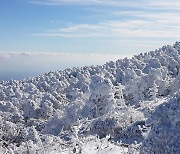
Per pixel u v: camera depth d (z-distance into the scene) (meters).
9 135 69.75
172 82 93.00
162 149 18.91
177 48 180.38
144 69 127.50
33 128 49.97
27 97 119.00
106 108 63.06
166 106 19.75
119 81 124.31
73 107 68.62
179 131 18.98
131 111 50.69
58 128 68.62
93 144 28.08
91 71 170.62
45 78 168.25
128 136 44.16
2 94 131.50
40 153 29.56
